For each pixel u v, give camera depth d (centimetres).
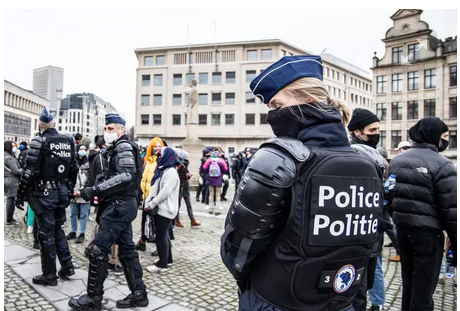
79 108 11056
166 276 457
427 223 270
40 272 445
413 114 3731
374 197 138
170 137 5547
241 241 128
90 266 338
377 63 3956
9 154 750
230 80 5309
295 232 123
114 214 336
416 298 277
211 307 362
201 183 1207
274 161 124
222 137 5284
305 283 124
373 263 236
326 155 127
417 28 3688
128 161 332
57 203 405
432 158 275
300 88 133
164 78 5566
